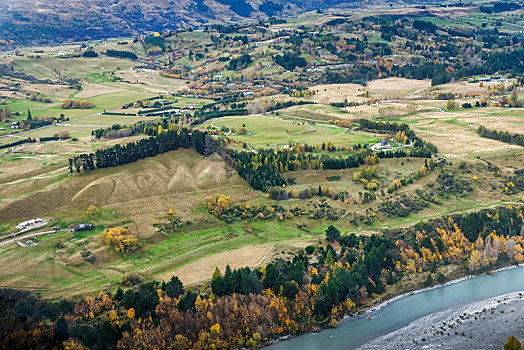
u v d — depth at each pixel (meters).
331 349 165.38
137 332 159.38
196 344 159.62
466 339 167.50
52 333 152.88
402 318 182.50
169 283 181.88
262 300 178.62
